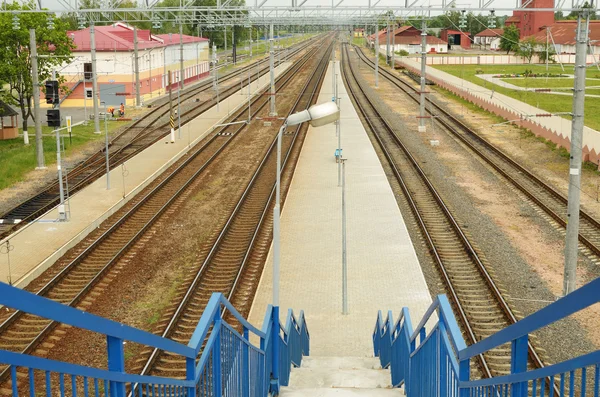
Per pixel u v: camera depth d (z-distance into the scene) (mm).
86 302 19609
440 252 24016
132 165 39844
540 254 23859
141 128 54281
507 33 111250
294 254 24500
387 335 14844
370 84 87125
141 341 4523
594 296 3031
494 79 86625
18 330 17016
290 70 104250
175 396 5793
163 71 80438
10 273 21359
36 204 31250
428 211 29719
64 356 15750
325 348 17406
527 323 3912
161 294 20344
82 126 54594
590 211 29688
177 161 42594
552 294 19969
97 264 22828
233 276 22031
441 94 78375
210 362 6527
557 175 36812
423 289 20781
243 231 27344
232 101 71375
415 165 39406
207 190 34938
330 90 79812
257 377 9773
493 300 19422
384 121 57062
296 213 30172
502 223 27875
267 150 45719
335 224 28188
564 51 99750
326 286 21297
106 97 64438
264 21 42750
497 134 50750
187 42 90688
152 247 25141
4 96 47344
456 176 37281
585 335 16578
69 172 38094
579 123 19266
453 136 50875
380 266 22891
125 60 68938
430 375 7898
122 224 28125
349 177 37344
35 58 38000
